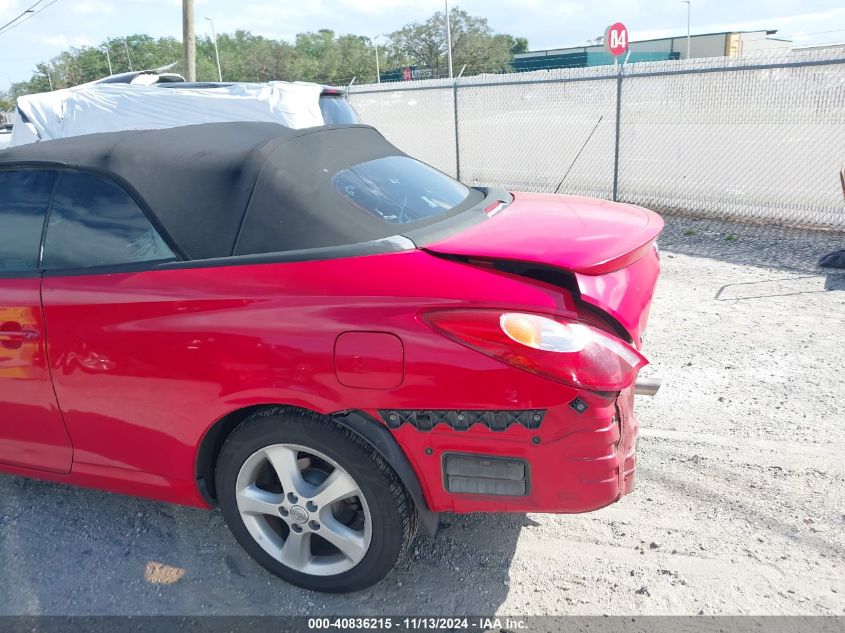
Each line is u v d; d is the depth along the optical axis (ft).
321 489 8.18
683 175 31.99
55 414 9.39
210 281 8.25
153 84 29.76
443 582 8.93
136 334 8.49
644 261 9.25
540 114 37.93
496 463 7.48
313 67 260.01
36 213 9.60
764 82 28.48
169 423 8.61
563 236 8.48
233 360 8.00
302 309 7.79
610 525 9.91
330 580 8.54
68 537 10.02
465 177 42.52
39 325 9.09
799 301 18.92
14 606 8.71
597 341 7.32
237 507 8.69
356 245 8.18
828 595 8.41
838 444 11.64
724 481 10.78
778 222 28.91
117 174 9.15
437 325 7.37
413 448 7.66
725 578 8.75
